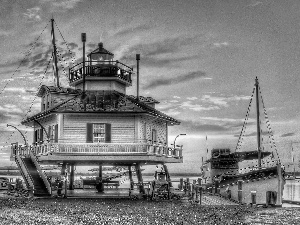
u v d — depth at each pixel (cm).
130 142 4462
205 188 5778
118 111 4406
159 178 4450
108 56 5194
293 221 3206
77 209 3472
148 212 3378
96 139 4450
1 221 2858
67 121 4447
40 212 3288
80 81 5144
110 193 4966
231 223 3000
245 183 4806
